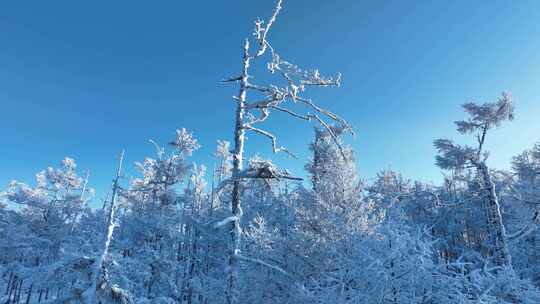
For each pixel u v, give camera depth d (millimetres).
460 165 18500
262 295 10289
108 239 7871
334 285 5598
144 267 12156
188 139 30531
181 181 29438
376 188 25016
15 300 21438
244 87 8594
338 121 8750
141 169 32250
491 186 16812
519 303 4984
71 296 7062
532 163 26094
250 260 7547
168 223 24078
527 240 18875
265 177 7871
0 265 26891
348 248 6793
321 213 13023
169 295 18547
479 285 5070
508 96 18094
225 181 8078
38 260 29359
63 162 41562
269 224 17828
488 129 18875
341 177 14812
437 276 5117
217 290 11055
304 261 10977
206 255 21906
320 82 8594
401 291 5281
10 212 34062
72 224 35062
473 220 26500
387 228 5762
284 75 8648
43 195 38656
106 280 7449
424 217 29188
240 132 8352
